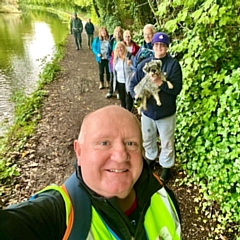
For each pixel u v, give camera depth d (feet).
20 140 15.21
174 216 3.81
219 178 9.64
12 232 2.50
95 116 3.23
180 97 12.56
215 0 10.19
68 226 2.86
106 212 3.06
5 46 48.08
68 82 26.22
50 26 78.28
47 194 3.04
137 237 3.33
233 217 9.16
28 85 28.12
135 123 3.29
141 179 3.59
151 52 12.87
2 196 10.89
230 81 10.07
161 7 12.24
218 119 10.26
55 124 17.20
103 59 22.34
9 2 132.26
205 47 11.76
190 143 11.55
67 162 13.23
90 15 80.94
